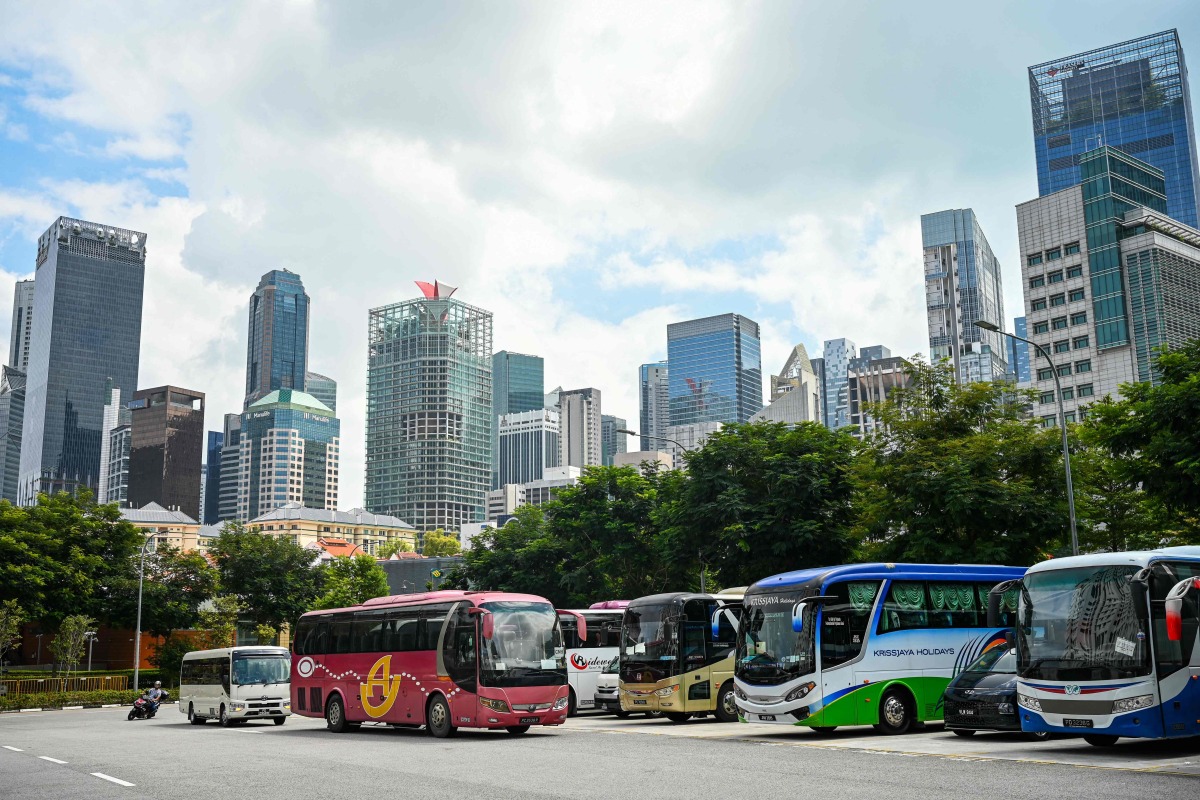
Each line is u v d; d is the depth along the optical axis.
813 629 22.48
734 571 40.16
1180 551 18.23
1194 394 28.94
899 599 23.66
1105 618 17.44
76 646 63.34
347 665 30.53
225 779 16.97
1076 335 135.12
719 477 40.28
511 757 19.50
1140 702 16.66
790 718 22.30
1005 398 38.66
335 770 17.92
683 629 29.14
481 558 60.50
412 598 29.12
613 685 33.47
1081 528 34.81
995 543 32.72
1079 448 35.41
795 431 41.34
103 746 26.39
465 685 25.59
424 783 15.54
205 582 74.12
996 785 13.80
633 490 51.31
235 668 38.12
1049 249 139.62
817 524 37.38
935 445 35.50
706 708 28.95
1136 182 139.12
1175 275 129.75
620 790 14.10
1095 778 14.31
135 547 72.31
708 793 13.60
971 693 20.88
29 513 68.25
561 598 54.00
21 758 23.08
